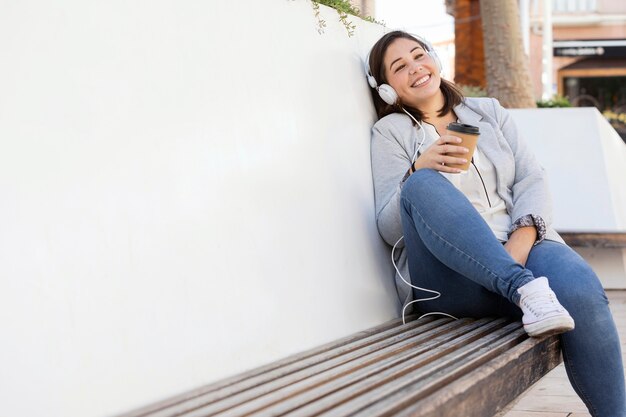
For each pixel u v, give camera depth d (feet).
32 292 4.09
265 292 6.17
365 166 8.64
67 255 4.33
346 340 6.93
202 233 5.51
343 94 8.41
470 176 8.50
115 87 4.87
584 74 48.65
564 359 7.26
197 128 5.64
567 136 17.94
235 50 6.33
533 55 47.42
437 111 9.12
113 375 4.54
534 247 7.97
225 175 5.90
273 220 6.47
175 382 5.05
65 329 4.26
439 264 7.80
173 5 5.59
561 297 7.16
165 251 5.10
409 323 7.79
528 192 8.55
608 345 7.11
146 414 4.44
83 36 4.67
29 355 4.03
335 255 7.43
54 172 4.31
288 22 7.40
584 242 17.11
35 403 4.03
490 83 24.54
